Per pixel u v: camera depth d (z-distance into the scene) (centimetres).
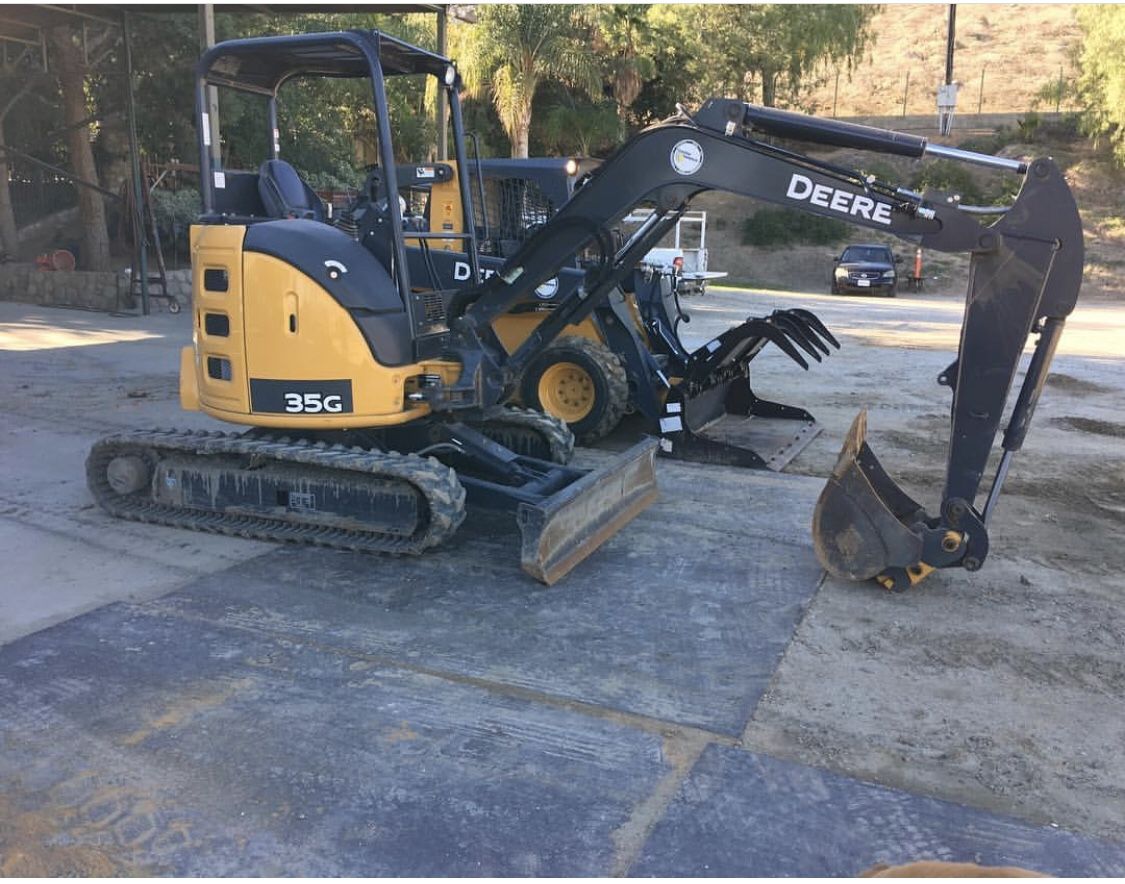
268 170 584
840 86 7662
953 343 1552
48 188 2194
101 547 535
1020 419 454
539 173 845
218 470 559
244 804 302
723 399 891
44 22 1636
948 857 279
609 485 547
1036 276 427
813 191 459
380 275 515
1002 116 4659
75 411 870
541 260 518
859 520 477
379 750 333
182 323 1559
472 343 534
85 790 308
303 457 511
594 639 424
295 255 503
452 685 380
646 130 484
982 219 600
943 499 467
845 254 2978
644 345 818
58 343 1302
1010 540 571
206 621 438
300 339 507
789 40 3712
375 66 488
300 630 429
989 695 379
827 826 293
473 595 472
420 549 503
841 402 1013
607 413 780
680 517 603
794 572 511
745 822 295
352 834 288
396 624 437
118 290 1711
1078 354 1456
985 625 446
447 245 853
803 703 369
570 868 273
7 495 627
